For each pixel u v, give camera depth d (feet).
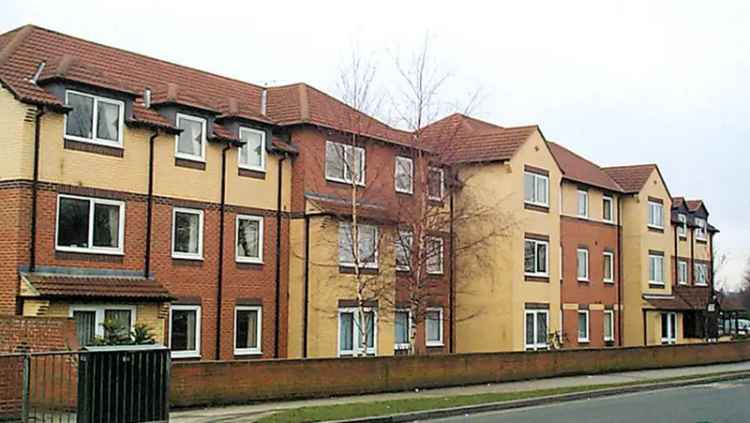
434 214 110.11
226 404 70.90
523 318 124.98
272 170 100.83
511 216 122.72
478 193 124.26
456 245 122.42
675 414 71.41
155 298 83.61
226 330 94.68
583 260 153.17
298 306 100.94
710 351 142.20
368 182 108.37
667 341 169.17
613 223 162.91
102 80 83.71
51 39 89.71
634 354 124.47
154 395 55.16
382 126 109.91
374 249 104.99
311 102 107.04
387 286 106.32
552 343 130.52
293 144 103.45
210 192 93.81
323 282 100.01
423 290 108.06
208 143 93.91
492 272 123.75
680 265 184.44
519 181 125.39
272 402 73.92
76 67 82.79
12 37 87.30
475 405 73.72
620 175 169.48
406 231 106.42
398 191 112.06
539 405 80.18
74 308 77.82
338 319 101.40
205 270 92.84
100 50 94.73
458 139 122.72
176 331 89.81
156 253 87.92
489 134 129.49
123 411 53.67
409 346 109.40
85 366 52.65
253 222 98.94
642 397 89.10
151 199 87.61
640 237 164.35
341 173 106.01
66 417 59.72
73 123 81.41
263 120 99.25
